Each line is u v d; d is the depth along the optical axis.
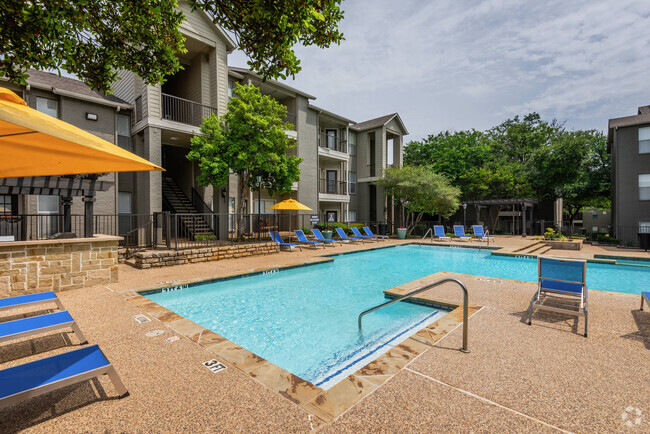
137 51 4.24
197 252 10.02
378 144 23.84
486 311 4.97
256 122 11.84
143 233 12.53
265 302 6.64
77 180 6.79
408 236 22.94
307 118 19.33
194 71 14.79
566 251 14.70
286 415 2.28
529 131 32.53
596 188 24.97
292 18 2.95
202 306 6.34
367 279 8.98
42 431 2.07
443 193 20.45
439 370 3.00
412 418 2.25
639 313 4.83
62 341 3.62
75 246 6.23
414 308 5.95
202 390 2.61
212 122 12.37
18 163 2.65
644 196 16.41
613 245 16.83
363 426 2.15
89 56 4.08
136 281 7.04
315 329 5.12
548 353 3.39
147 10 3.84
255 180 13.63
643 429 2.15
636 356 3.32
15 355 3.26
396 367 3.05
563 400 2.51
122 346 3.49
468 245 16.02
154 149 12.29
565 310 4.16
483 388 2.68
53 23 3.30
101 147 2.28
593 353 3.40
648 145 16.34
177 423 2.17
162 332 3.91
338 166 22.81
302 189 18.95
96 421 2.18
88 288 6.27
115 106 12.77
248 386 2.68
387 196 24.33
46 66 3.76
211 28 13.91
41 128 1.77
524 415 2.30
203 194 15.09
